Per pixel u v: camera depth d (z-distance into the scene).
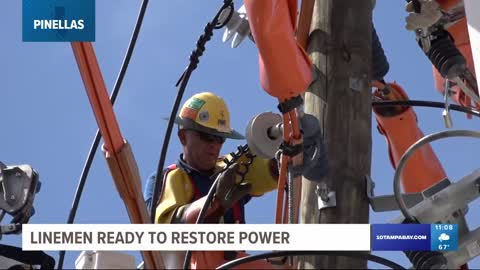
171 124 6.31
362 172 5.93
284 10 5.64
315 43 6.26
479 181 5.88
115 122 5.15
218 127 7.37
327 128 6.00
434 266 5.60
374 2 6.64
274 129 5.96
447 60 6.38
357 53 6.23
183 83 6.36
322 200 5.82
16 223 6.18
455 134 5.73
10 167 6.25
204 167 7.15
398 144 7.12
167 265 6.12
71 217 6.02
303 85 5.68
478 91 6.20
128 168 5.18
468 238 5.82
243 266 5.67
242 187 6.07
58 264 5.75
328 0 6.38
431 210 5.83
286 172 5.90
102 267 4.78
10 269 6.04
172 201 6.73
